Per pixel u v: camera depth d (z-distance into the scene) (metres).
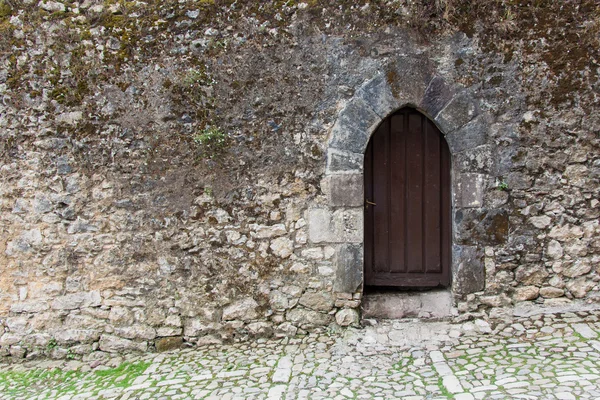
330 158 4.18
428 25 4.07
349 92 4.14
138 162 4.28
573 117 4.08
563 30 4.04
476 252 4.17
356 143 4.16
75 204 4.33
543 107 4.09
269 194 4.24
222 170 4.25
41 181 4.33
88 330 4.38
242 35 4.15
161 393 3.55
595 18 4.00
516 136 4.11
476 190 4.13
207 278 4.32
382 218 4.41
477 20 4.05
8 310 4.41
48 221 4.34
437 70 4.10
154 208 4.30
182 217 4.29
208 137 4.21
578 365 3.38
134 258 4.33
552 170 4.12
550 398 2.99
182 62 4.20
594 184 4.10
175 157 4.26
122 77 4.23
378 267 4.45
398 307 4.33
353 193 4.18
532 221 4.15
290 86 4.16
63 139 4.29
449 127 4.12
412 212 4.40
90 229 4.33
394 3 4.07
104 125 4.27
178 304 4.34
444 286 4.45
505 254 4.17
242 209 4.26
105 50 4.22
